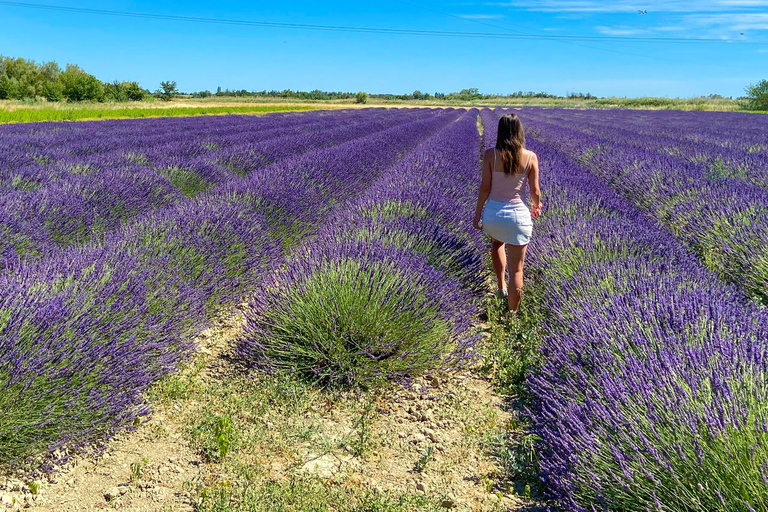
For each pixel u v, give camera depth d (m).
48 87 51.88
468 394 3.09
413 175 7.47
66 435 2.28
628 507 1.84
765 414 1.88
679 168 8.88
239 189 6.11
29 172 7.14
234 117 29.25
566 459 2.11
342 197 7.93
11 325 2.38
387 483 2.32
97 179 6.28
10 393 2.19
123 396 2.59
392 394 3.05
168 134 15.39
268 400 2.89
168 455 2.40
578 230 4.76
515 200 3.85
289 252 5.52
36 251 4.35
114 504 2.08
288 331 3.21
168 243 4.04
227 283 4.16
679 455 1.80
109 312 2.85
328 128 21.47
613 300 3.19
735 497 1.63
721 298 3.23
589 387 2.47
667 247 4.49
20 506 2.02
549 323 3.68
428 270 3.81
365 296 3.23
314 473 2.33
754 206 5.54
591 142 15.59
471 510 2.16
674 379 2.17
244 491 2.13
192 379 3.09
